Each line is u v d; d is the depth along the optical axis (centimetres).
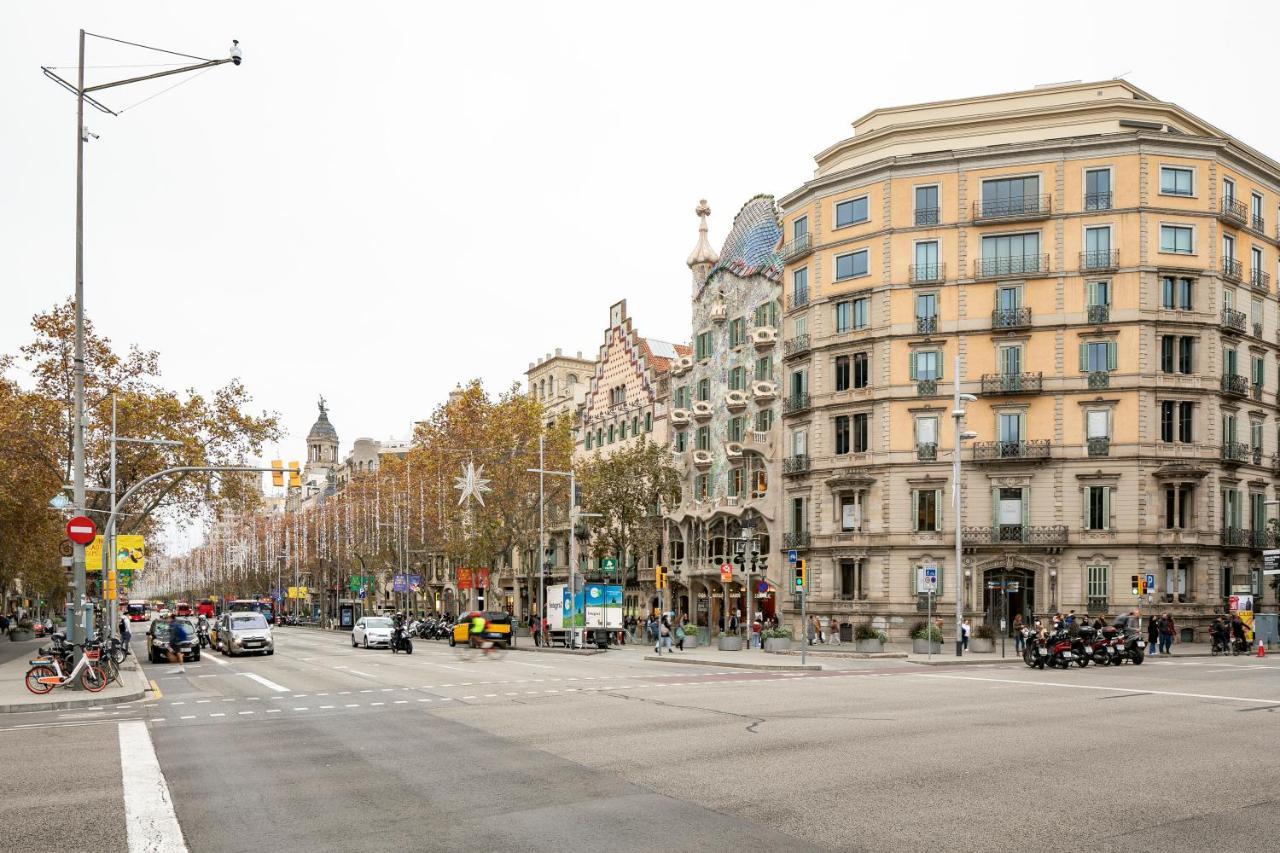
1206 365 5312
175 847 970
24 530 5175
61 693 2516
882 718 1892
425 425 7350
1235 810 1099
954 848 943
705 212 7250
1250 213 5628
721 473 6762
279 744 1625
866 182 5831
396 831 1020
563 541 8481
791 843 959
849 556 5694
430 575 11081
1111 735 1658
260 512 17762
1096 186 5388
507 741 1612
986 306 5516
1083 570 5247
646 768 1349
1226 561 5375
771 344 6400
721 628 6638
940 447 5522
